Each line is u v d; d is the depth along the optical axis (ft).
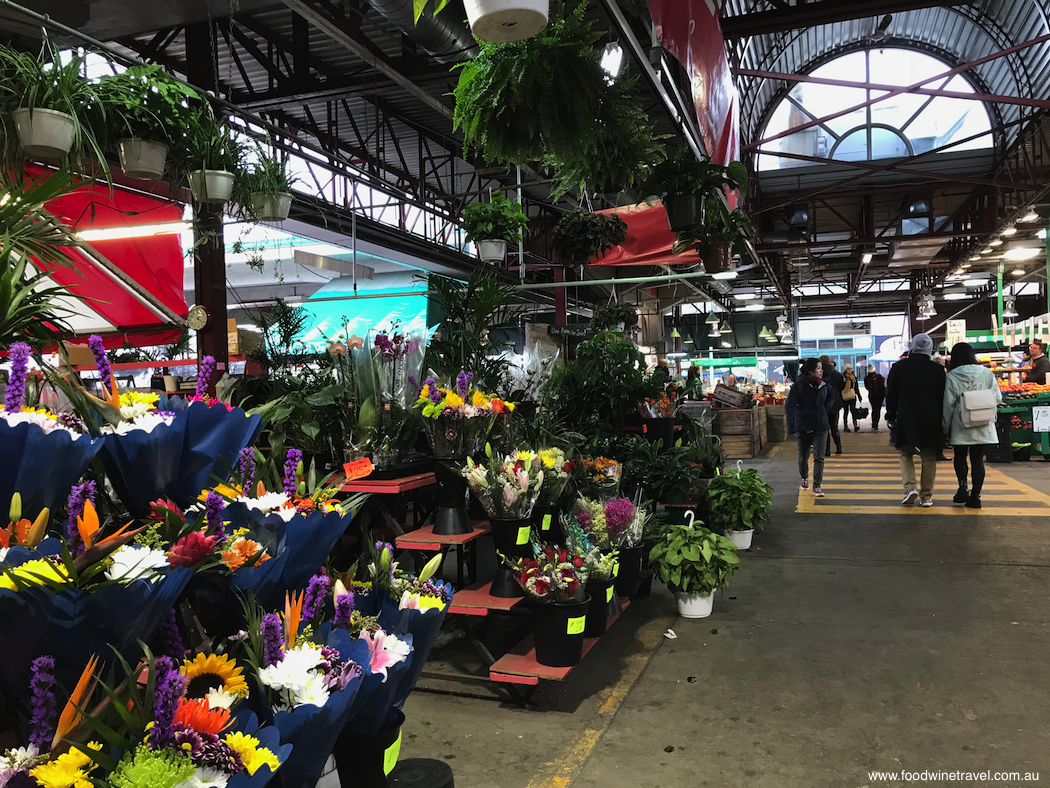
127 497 3.71
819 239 74.74
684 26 12.14
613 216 19.47
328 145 27.66
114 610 2.62
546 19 5.61
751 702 9.78
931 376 22.03
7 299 4.26
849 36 50.19
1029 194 46.32
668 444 19.34
